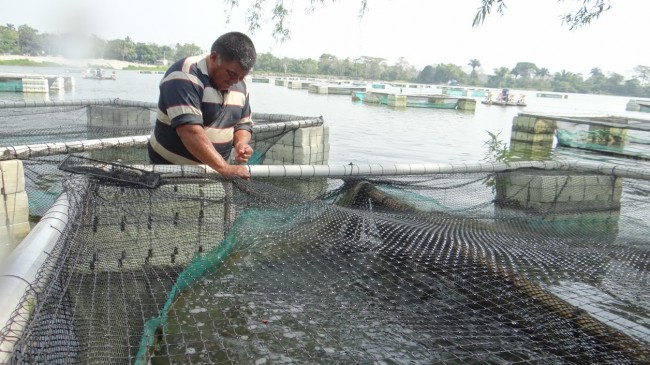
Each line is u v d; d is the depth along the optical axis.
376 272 3.73
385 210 5.55
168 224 3.53
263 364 3.12
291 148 9.92
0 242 5.07
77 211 2.96
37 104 11.00
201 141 3.38
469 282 3.61
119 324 2.72
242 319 3.43
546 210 6.64
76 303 2.42
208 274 3.68
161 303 3.24
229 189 3.81
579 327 3.19
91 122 11.98
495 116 33.19
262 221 3.99
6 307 1.70
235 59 3.37
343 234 4.22
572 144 18.61
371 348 3.20
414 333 3.21
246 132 4.08
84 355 2.27
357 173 5.47
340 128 21.30
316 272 3.76
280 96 44.56
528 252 4.32
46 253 2.22
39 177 5.64
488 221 5.84
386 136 19.33
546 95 99.44
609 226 6.35
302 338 3.31
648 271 4.16
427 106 38.19
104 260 3.07
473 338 3.09
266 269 3.79
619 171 6.78
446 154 15.59
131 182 3.34
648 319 3.37
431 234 4.50
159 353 3.00
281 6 8.77
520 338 3.09
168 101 3.38
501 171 6.55
